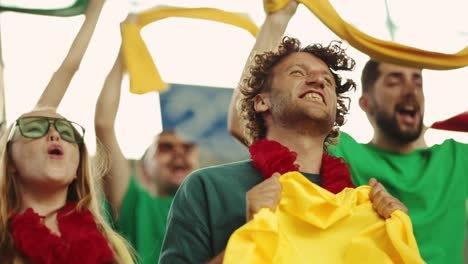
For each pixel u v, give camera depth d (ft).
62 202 10.78
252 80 11.63
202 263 10.41
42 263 10.13
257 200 9.92
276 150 10.79
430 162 15.62
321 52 11.80
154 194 15.03
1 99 15.31
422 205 15.17
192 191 10.76
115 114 15.30
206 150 15.65
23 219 10.34
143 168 15.19
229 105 16.01
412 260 9.73
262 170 10.70
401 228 10.11
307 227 10.27
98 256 10.37
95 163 14.38
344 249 10.14
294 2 16.07
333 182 10.89
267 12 15.88
